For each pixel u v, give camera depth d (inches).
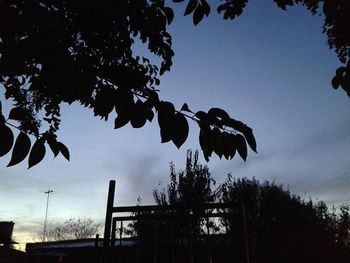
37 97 96.7
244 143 59.6
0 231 966.4
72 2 76.8
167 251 233.1
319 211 826.8
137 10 113.4
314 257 721.0
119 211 198.8
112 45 90.0
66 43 67.4
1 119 54.7
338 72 122.5
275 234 745.6
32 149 58.7
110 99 62.4
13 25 63.1
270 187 922.7
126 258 248.2
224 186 466.9
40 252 800.9
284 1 142.6
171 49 134.1
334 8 115.0
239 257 197.2
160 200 416.5
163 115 59.1
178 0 111.7
